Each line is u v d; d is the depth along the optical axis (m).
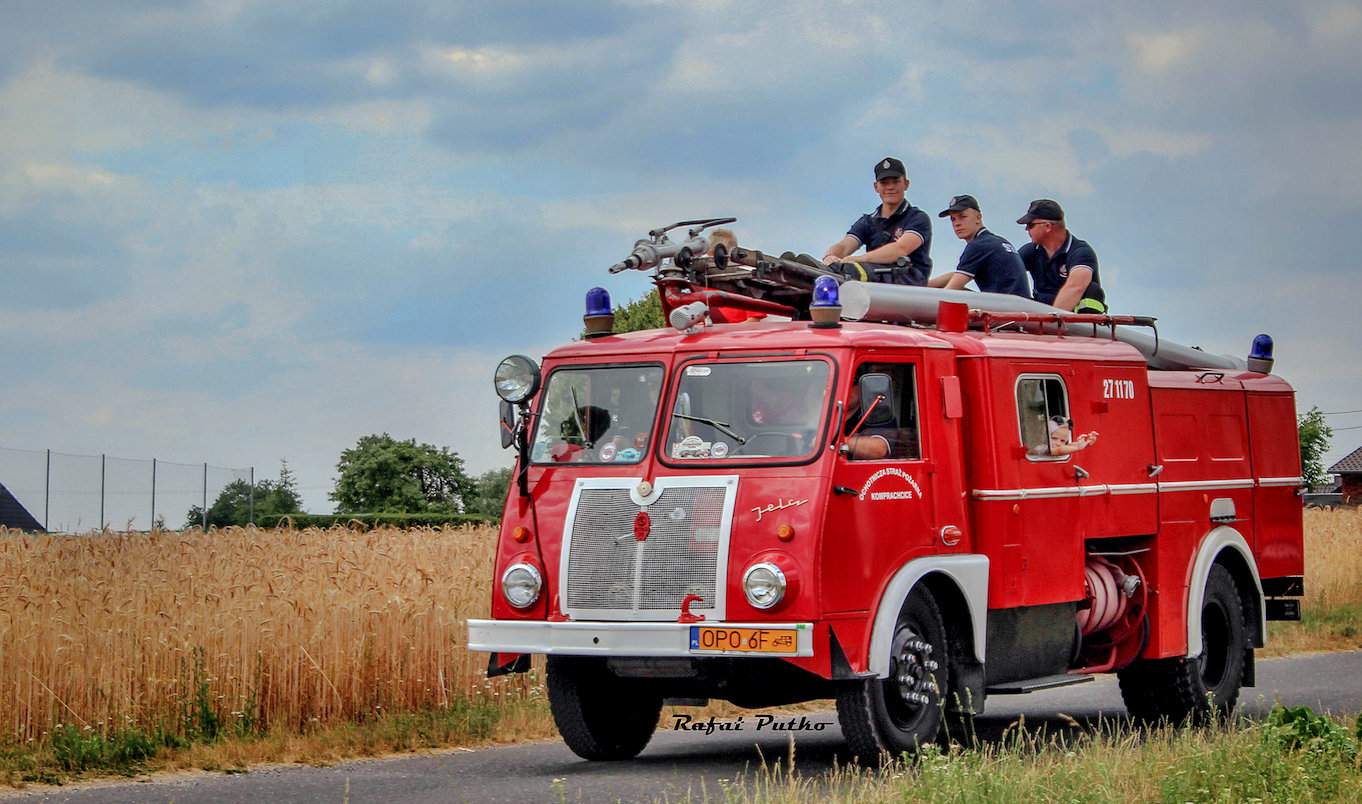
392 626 35.66
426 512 146.88
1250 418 37.59
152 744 30.50
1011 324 32.12
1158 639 33.50
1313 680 43.50
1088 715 38.28
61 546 45.38
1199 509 35.22
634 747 30.38
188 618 33.78
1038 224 38.25
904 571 26.86
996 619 29.48
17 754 29.38
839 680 26.17
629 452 27.44
